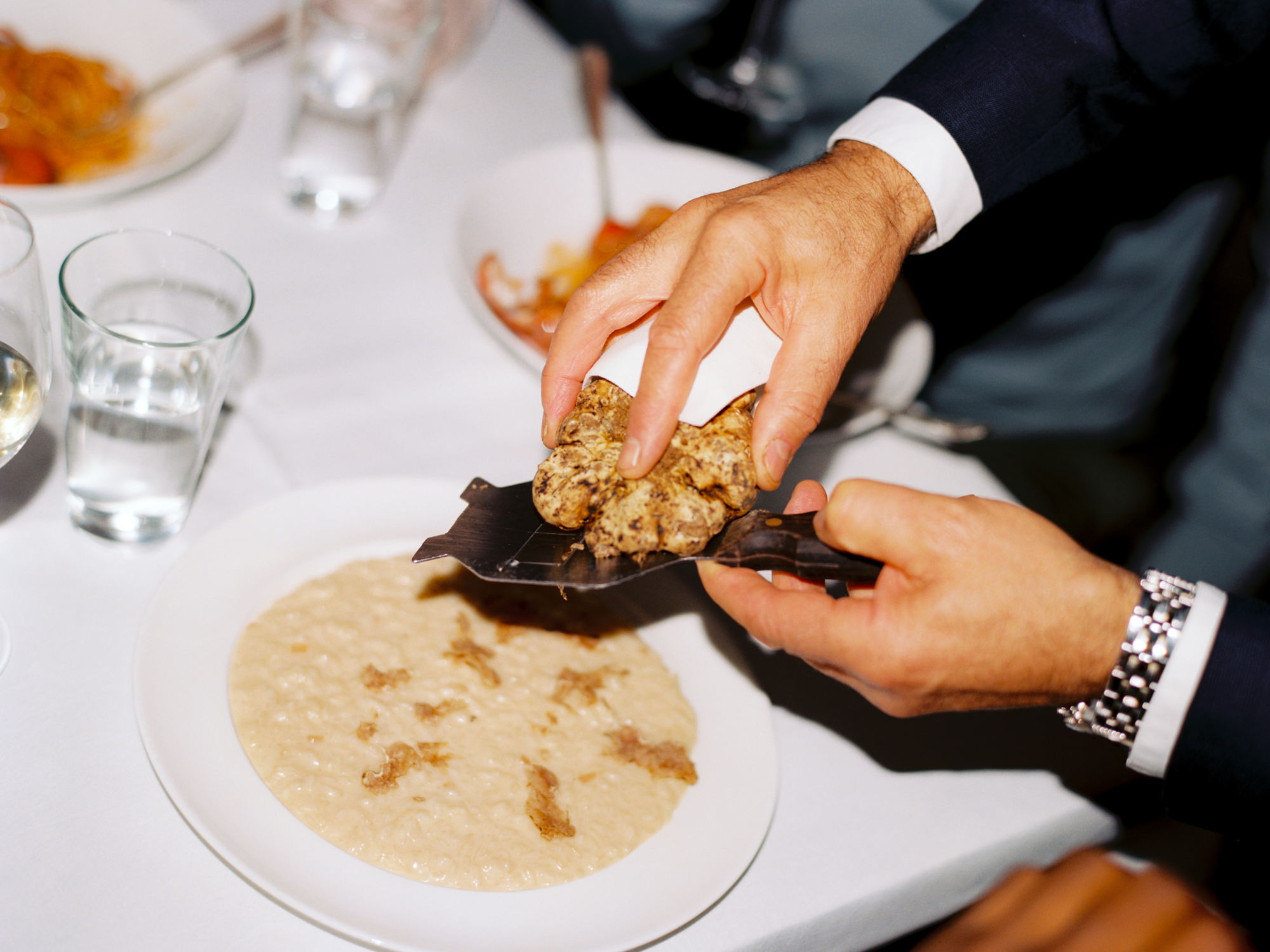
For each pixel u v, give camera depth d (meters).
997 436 1.26
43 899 0.49
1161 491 1.32
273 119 0.89
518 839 0.53
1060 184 1.12
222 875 0.51
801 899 0.56
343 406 0.72
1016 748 0.66
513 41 1.04
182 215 0.79
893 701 0.57
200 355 0.57
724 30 1.55
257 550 0.61
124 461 0.59
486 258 0.84
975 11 0.75
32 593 0.58
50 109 0.78
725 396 0.55
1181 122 1.09
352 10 0.84
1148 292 1.17
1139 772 0.64
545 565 0.52
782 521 0.56
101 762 0.53
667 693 0.61
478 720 0.58
